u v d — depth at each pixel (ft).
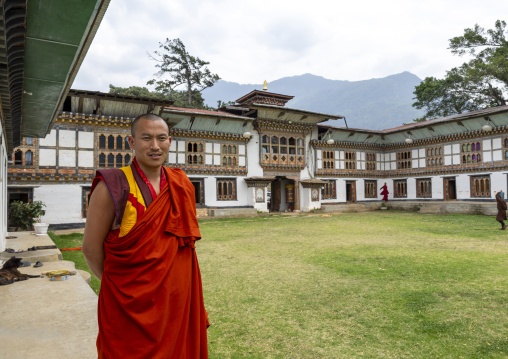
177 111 74.90
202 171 84.53
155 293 5.04
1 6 11.37
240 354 13.23
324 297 20.13
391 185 114.01
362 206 105.40
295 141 100.27
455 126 93.04
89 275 20.86
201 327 6.04
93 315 13.02
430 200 101.40
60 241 44.16
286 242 42.50
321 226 60.80
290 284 23.13
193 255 6.01
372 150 114.52
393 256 32.09
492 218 68.80
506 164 82.33
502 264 28.14
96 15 13.43
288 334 15.03
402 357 12.80
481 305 18.24
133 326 5.02
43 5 12.50
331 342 14.17
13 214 47.14
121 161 66.54
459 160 93.20
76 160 62.80
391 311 17.58
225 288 22.54
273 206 104.99
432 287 21.67
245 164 91.20
